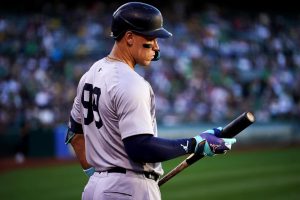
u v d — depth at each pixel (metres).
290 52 108.75
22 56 78.31
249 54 101.25
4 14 89.06
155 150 10.15
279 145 79.38
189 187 39.94
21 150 61.50
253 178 44.62
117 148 10.94
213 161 58.25
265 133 81.25
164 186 40.41
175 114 76.81
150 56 11.12
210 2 118.00
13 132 62.16
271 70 98.56
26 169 52.62
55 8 92.31
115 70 10.84
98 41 87.94
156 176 11.44
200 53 94.44
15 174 48.88
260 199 34.75
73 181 43.66
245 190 38.41
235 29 109.19
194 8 113.62
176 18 103.62
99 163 11.26
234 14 116.94
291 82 97.12
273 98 89.94
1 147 61.59
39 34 83.38
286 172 48.53
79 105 12.05
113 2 104.50
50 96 70.38
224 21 111.19
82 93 11.69
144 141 10.12
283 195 36.22
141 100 10.32
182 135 72.94
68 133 12.60
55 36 84.50
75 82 76.00
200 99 82.12
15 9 92.31
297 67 103.69
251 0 123.31
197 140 10.59
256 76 95.19
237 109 84.12
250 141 79.25
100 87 11.00
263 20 117.25
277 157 62.78
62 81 75.12
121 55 11.17
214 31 103.81
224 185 40.81
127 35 10.91
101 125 11.11
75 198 35.41
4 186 41.16
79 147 12.58
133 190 10.91
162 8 107.31
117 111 10.55
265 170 50.12
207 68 90.50
